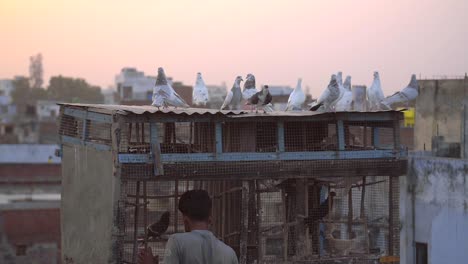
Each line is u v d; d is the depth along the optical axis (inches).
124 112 404.8
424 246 855.7
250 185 438.0
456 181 800.3
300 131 459.2
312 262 450.3
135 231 429.4
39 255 1267.2
